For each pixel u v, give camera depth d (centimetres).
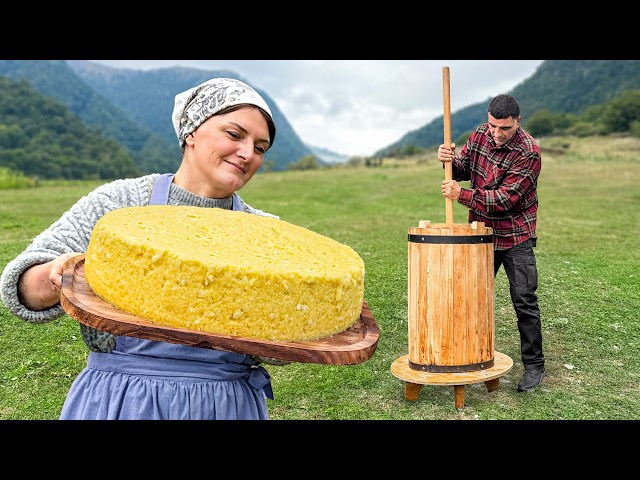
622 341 537
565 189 1855
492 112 427
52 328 544
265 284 153
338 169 3606
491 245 428
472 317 420
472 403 430
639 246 891
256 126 184
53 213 1298
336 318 167
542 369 462
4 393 438
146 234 159
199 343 140
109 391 170
